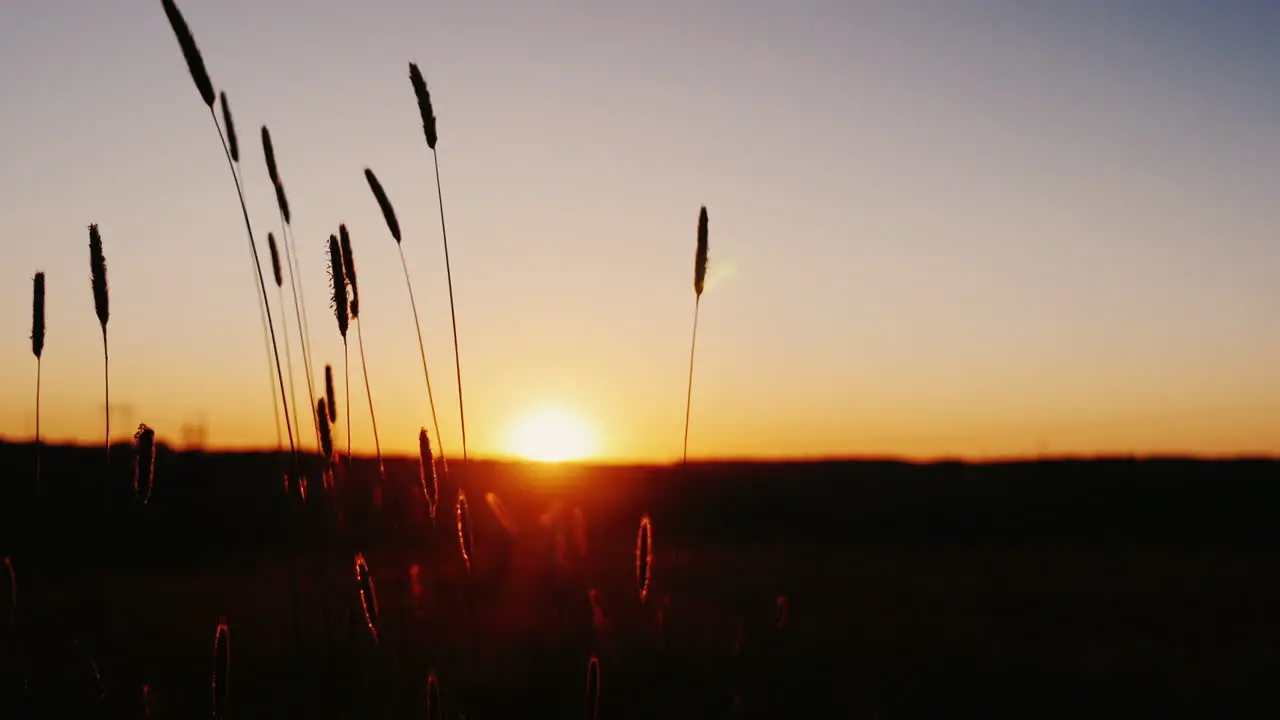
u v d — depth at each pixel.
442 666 4.09
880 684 10.30
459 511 3.30
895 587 21.30
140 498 2.88
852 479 67.81
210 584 8.79
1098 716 10.04
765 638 9.45
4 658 3.45
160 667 5.38
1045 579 25.16
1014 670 12.27
